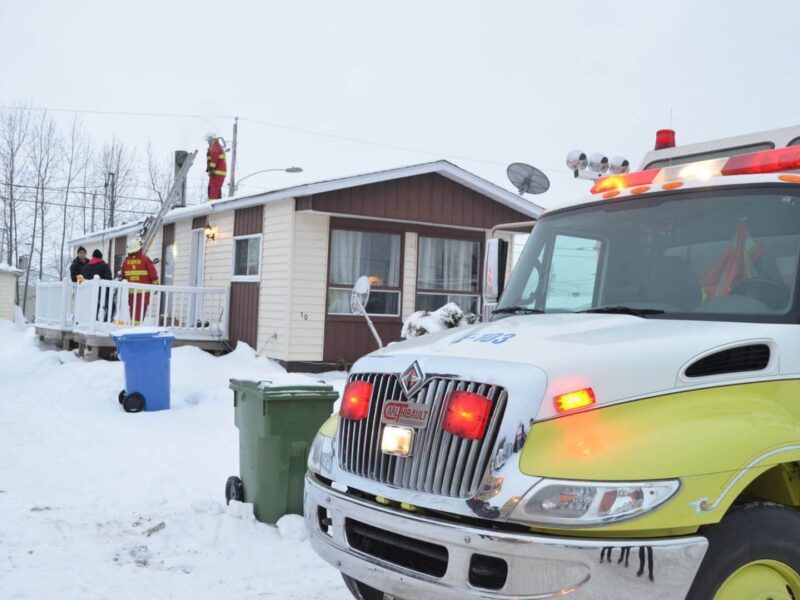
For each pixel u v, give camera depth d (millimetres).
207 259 16469
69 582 4355
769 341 3076
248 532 5188
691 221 3732
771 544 2789
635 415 2768
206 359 13016
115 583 4371
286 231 13609
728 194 3686
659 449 2650
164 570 4605
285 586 4406
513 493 2641
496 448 2725
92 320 13523
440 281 14914
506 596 2615
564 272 4191
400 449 3027
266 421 5324
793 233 3379
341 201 13484
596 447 2658
